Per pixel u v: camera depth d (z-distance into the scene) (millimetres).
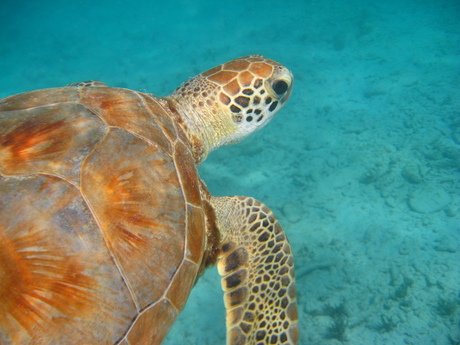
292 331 2816
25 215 1574
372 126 11414
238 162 10242
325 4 25281
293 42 19484
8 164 1707
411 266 6906
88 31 28766
